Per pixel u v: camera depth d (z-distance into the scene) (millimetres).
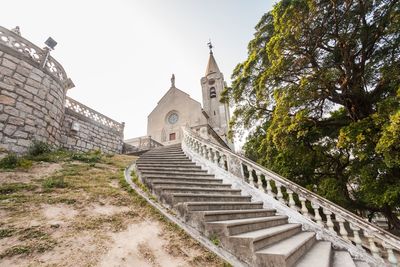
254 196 6816
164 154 10758
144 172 6629
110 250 3244
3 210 3881
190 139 10883
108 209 4617
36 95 9367
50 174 6426
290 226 5180
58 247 3092
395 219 9594
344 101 8961
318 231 5605
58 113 10914
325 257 3775
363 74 8445
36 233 3320
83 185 5777
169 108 31016
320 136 10039
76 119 12898
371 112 8648
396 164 6328
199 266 3197
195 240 3846
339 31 8094
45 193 4965
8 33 8820
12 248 2889
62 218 3934
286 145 9219
